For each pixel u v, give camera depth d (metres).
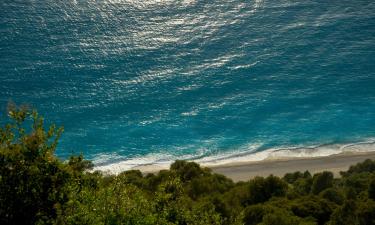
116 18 118.94
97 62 107.88
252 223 35.00
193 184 44.25
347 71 107.81
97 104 98.75
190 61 109.81
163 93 101.94
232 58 110.69
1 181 17.73
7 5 119.56
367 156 80.75
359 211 36.09
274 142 87.81
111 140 90.19
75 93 100.75
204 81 104.81
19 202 17.58
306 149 84.69
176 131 92.50
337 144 86.44
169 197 20.88
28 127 88.19
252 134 90.69
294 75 106.62
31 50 108.69
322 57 111.38
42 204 17.75
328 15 122.94
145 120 95.25
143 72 106.69
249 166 78.56
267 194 44.00
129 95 101.19
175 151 87.31
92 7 121.50
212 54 111.69
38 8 119.56
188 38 115.25
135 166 82.69
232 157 83.44
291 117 95.19
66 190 17.73
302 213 38.72
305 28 119.00
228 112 96.94
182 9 123.38
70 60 107.62
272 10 124.25
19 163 18.09
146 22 118.81
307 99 100.38
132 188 19.14
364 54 112.00
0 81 101.31
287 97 100.75
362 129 91.00
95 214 15.92
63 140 89.44
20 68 104.50
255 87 103.62
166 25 118.50
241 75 106.44
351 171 71.56
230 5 125.12
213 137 90.75
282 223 32.88
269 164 79.00
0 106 95.88
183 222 20.81
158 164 83.19
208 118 95.50
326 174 54.84
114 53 110.31
